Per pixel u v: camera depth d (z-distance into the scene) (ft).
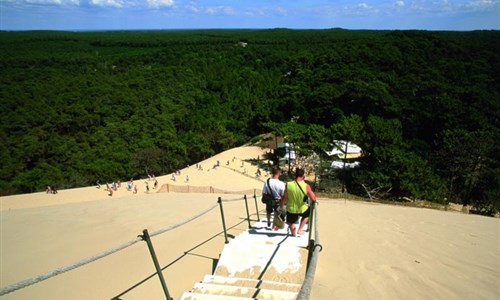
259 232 26.94
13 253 31.58
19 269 26.71
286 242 23.71
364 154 138.92
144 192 132.05
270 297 15.99
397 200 110.83
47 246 33.60
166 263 25.57
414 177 109.60
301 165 151.12
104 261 26.76
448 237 36.58
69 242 34.86
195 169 169.68
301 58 336.08
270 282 18.37
